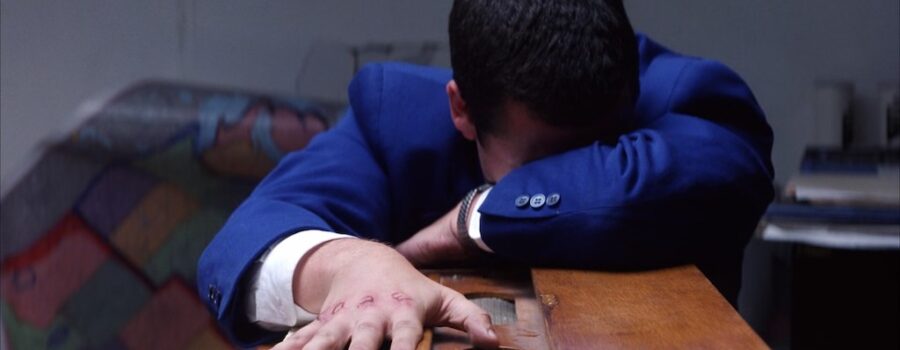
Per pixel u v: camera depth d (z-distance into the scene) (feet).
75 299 4.98
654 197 2.37
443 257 2.71
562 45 2.48
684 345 1.66
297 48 5.69
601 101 2.52
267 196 2.79
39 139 5.58
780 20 5.53
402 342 1.73
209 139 5.00
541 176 2.52
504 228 2.47
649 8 5.63
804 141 5.53
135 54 5.71
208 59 5.70
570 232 2.38
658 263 2.41
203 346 4.92
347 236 2.38
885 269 3.78
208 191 4.98
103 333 5.00
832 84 5.39
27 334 5.04
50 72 5.73
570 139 2.64
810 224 3.72
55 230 4.98
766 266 4.93
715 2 5.57
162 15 5.68
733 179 2.49
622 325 1.80
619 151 2.52
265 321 2.38
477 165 3.07
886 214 3.69
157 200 4.98
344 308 1.92
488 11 2.53
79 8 5.71
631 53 2.63
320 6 5.66
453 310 1.95
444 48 5.65
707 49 5.61
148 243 4.99
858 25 5.47
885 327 3.80
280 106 5.29
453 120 2.94
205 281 2.53
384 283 1.99
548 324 1.81
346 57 5.69
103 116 5.07
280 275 2.31
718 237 2.51
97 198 4.99
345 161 3.02
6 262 5.01
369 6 5.65
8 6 5.74
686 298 2.03
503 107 2.57
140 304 4.98
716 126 2.68
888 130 5.39
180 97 5.28
